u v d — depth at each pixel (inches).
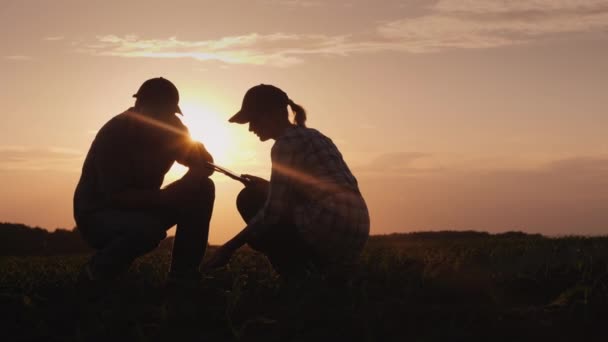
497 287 196.9
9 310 179.6
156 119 208.5
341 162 211.6
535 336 140.2
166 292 205.2
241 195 225.9
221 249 204.4
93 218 203.6
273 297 189.9
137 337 149.9
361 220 206.7
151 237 201.5
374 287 192.2
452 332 142.3
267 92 211.9
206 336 149.6
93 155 205.8
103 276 199.8
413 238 794.8
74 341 149.4
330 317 157.9
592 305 161.8
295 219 203.2
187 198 213.6
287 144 203.0
